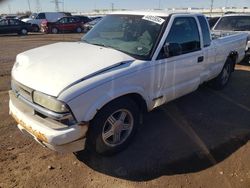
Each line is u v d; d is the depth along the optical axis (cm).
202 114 502
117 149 365
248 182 325
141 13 438
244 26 923
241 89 659
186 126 453
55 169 336
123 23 431
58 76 306
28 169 333
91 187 310
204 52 487
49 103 291
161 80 394
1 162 344
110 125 347
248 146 398
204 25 488
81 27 2784
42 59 349
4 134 410
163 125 453
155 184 318
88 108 303
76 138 302
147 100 381
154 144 396
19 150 371
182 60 425
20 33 2450
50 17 2984
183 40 432
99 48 384
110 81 318
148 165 350
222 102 567
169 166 349
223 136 424
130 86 344
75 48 389
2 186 304
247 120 483
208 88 650
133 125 374
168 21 407
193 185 318
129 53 373
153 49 379
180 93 452
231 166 353
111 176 329
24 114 324
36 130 302
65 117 289
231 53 627
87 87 298
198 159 365
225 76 647
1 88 632
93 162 351
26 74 328
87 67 322
